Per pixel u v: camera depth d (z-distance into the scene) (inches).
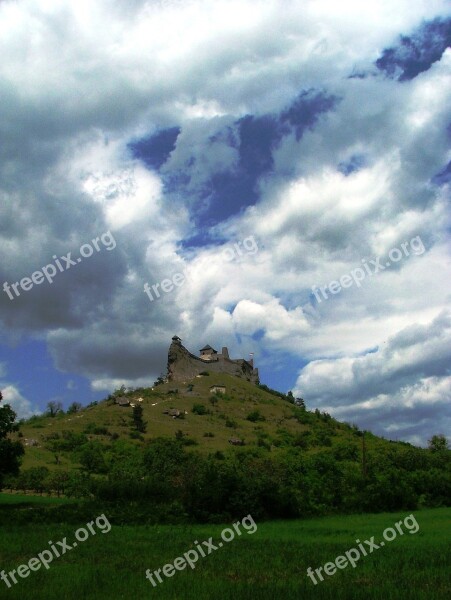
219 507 2187.5
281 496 2299.5
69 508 2298.2
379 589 900.0
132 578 999.0
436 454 4557.1
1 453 2529.5
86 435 7027.6
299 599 845.8
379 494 2625.5
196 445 6742.1
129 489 2532.0
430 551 1295.5
